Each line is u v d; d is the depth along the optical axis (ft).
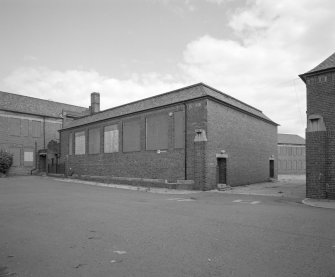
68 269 16.39
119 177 87.45
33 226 27.66
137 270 16.17
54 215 33.53
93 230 25.81
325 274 15.52
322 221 29.30
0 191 64.03
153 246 20.76
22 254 19.19
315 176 46.57
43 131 145.07
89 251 19.70
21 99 144.77
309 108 48.29
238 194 58.13
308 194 46.96
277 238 22.77
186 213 34.63
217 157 69.92
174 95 77.20
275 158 105.70
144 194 58.29
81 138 111.04
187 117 70.33
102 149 98.53
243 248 20.18
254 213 34.45
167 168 74.02
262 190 67.00
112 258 18.21
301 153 171.42
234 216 32.45
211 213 34.55
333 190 45.11
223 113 73.61
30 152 139.74
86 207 39.75
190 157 68.69
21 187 74.84
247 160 84.23
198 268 16.42
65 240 22.56
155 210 37.06
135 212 35.47
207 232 24.85
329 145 45.88
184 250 19.77
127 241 22.11
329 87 46.52
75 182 93.91
